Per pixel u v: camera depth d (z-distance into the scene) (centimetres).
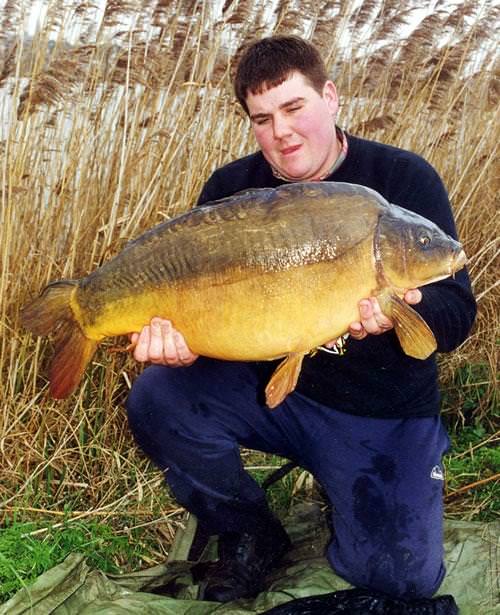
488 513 349
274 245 229
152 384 307
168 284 239
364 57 568
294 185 236
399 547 280
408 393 294
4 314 380
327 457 297
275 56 281
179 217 243
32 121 423
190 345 244
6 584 279
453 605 279
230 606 282
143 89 460
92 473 371
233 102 479
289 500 360
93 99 449
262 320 232
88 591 280
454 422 451
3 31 441
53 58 457
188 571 307
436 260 231
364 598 276
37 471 357
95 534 328
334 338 235
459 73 560
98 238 432
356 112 559
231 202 238
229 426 307
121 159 412
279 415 304
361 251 228
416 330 229
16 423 372
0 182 420
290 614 269
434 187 294
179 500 313
